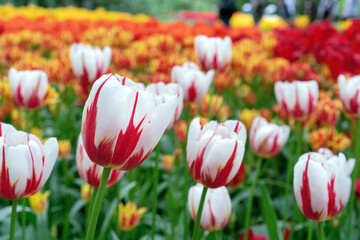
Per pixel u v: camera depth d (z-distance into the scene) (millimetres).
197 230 1163
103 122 777
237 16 8000
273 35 4340
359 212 2395
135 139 795
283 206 2592
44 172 944
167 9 21688
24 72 1757
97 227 2236
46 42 3865
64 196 2535
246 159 2635
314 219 1150
